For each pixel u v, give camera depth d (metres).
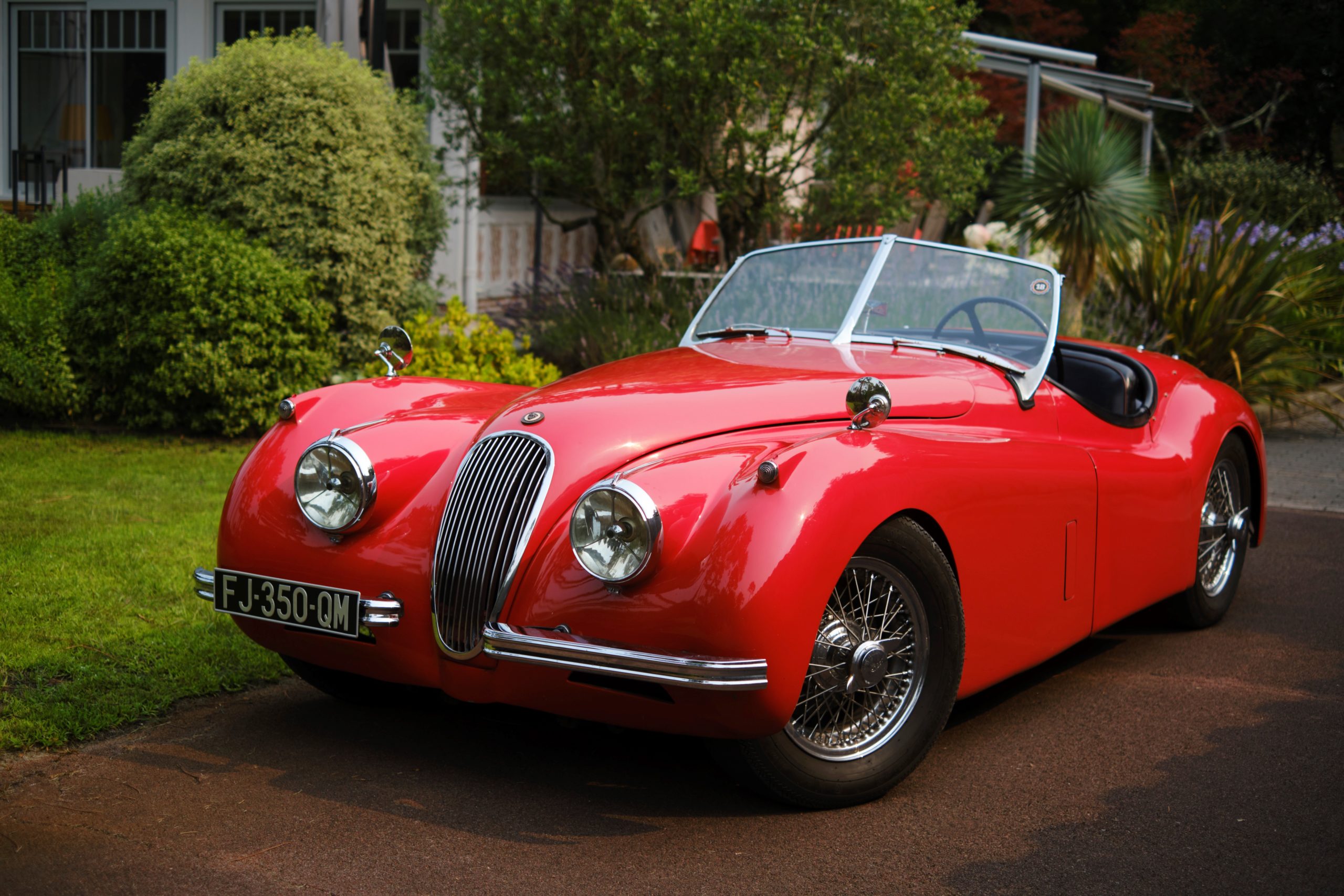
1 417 7.89
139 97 12.84
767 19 8.73
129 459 6.79
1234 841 2.73
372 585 3.02
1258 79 24.97
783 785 2.82
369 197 7.97
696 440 3.03
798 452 2.76
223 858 2.58
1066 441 3.79
